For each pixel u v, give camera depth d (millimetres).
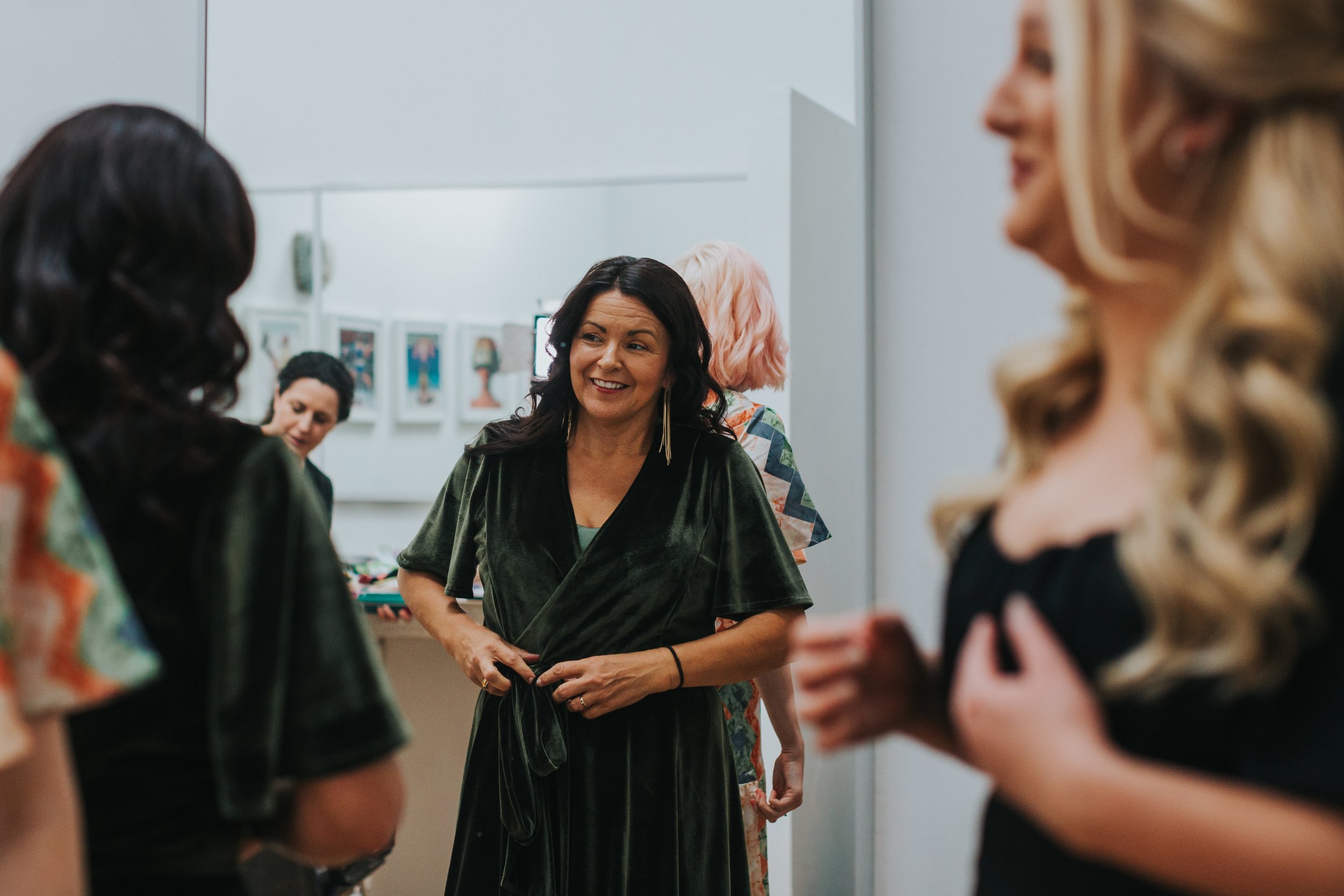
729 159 3031
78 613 533
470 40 3137
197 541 704
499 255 3152
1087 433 657
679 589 1499
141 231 700
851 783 2025
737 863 1550
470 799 1523
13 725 482
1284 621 468
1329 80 491
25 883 507
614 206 3082
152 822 687
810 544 1897
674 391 1549
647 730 1465
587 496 1552
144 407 684
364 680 750
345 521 3217
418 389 3193
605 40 3076
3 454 514
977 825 1483
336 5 3191
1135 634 537
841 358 2352
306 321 3191
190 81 1958
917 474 1522
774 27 2998
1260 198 497
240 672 698
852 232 2465
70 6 2000
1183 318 521
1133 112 535
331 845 754
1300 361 482
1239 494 493
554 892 1435
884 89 1530
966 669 566
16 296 688
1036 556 607
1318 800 460
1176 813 478
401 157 3172
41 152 726
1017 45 625
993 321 1475
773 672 1865
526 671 1464
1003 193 1468
